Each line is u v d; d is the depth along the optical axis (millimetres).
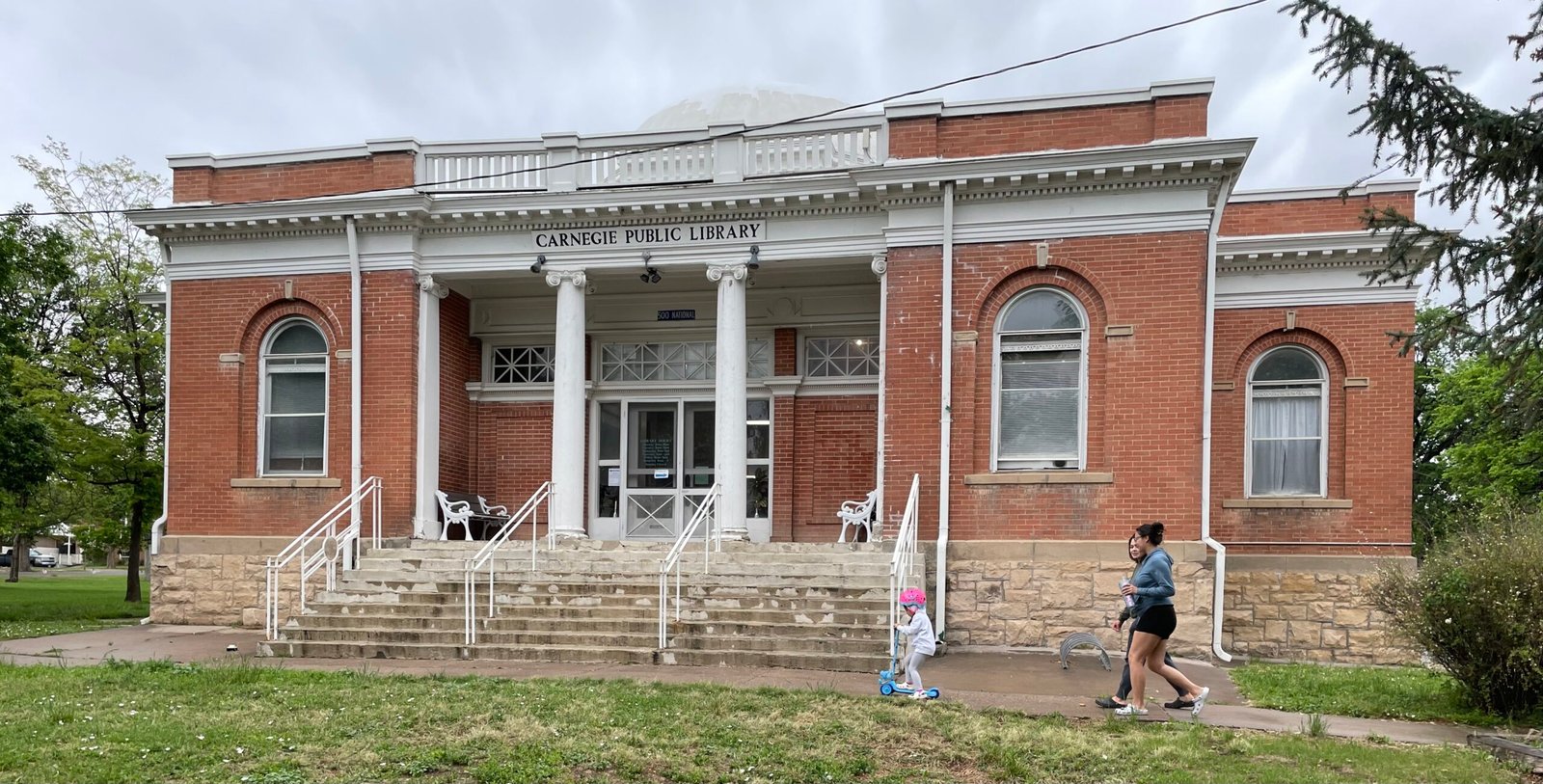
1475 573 10406
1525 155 9977
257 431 17328
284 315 17359
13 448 19875
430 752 8062
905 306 15430
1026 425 15289
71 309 26766
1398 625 11219
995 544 14891
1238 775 7695
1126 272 14859
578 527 16375
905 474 15250
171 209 17031
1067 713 9727
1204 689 9695
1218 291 18359
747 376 18641
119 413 26484
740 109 19641
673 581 14078
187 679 10781
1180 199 14734
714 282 16328
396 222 16797
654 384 18953
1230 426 18156
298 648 13305
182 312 17547
